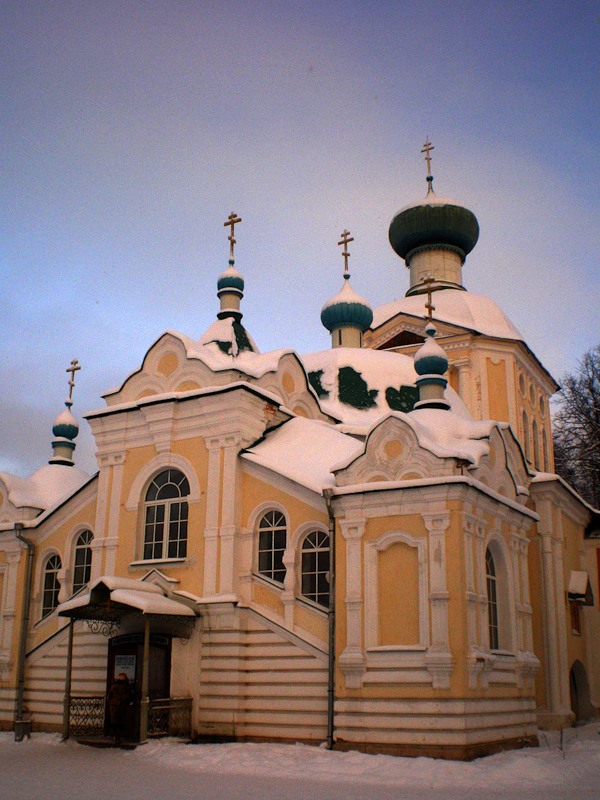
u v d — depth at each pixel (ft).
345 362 98.84
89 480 81.35
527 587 69.92
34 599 83.30
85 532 82.69
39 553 84.79
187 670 68.23
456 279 126.72
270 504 70.54
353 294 110.11
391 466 63.57
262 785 47.21
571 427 144.77
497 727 60.39
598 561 93.97
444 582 58.65
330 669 62.03
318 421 79.92
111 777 50.16
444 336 115.03
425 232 125.70
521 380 117.70
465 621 57.82
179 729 65.92
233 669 66.69
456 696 56.49
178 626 69.00
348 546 62.75
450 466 61.57
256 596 69.00
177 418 76.13
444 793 45.09
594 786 47.91
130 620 72.18
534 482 84.99
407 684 58.23
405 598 60.13
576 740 68.59
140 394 81.00
